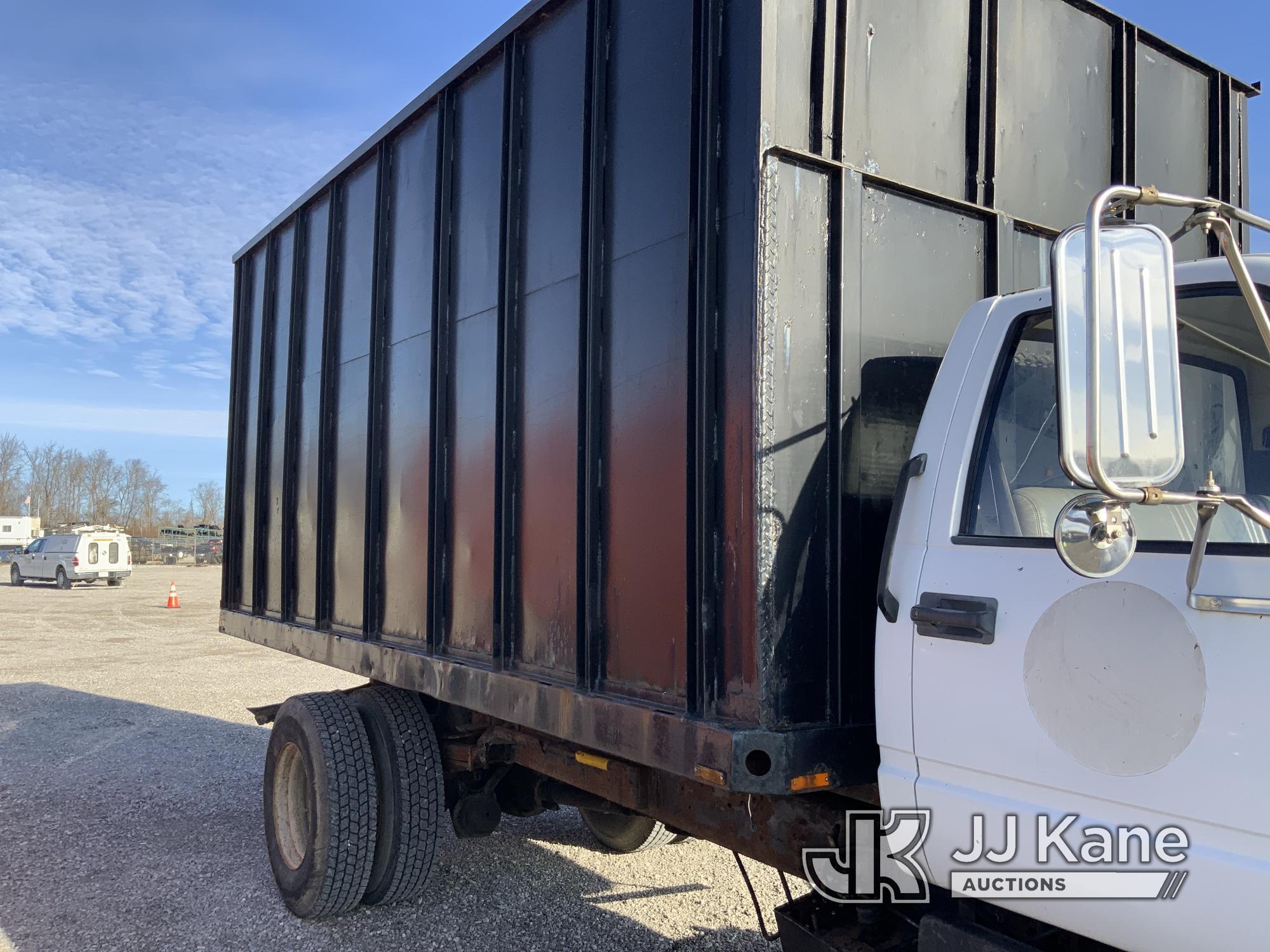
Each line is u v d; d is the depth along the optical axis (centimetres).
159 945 410
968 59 279
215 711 977
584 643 284
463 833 458
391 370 431
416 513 398
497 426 335
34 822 594
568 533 298
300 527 523
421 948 409
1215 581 164
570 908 457
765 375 226
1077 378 142
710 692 235
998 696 193
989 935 199
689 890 481
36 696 1064
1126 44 315
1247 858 156
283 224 570
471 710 379
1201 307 191
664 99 270
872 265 249
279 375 568
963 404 223
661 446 260
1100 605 178
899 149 259
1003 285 278
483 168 366
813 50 247
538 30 337
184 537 6906
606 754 325
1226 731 158
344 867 417
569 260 308
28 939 415
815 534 232
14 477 8981
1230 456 183
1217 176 347
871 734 230
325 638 467
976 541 207
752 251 231
